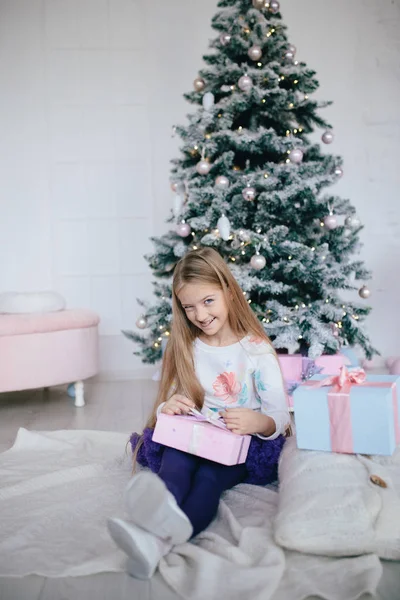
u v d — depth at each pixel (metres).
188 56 3.83
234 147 2.66
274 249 2.47
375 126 3.85
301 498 1.23
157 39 3.83
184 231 2.61
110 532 1.09
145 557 1.09
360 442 1.38
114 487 1.60
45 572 1.13
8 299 3.00
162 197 3.87
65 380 2.90
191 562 1.16
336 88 3.83
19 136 3.81
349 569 1.10
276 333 2.44
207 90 2.78
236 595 1.03
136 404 2.97
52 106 3.82
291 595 1.03
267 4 2.66
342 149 3.86
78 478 1.69
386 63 3.83
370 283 3.88
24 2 3.79
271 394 1.57
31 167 3.82
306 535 1.15
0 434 2.43
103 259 3.88
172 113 3.85
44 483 1.65
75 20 3.81
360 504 1.18
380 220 3.88
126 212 3.88
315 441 1.42
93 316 3.08
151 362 2.86
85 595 1.06
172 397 1.54
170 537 1.13
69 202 3.86
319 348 2.36
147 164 3.87
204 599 1.02
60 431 2.23
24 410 2.92
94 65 3.83
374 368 3.79
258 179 2.50
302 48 3.82
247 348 1.60
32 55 3.80
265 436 1.54
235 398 1.60
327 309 2.50
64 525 1.36
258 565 1.12
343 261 2.74
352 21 3.82
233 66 2.65
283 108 2.69
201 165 2.55
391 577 1.09
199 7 3.81
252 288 2.46
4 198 3.81
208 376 1.63
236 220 2.58
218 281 1.54
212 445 1.41
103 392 3.36
